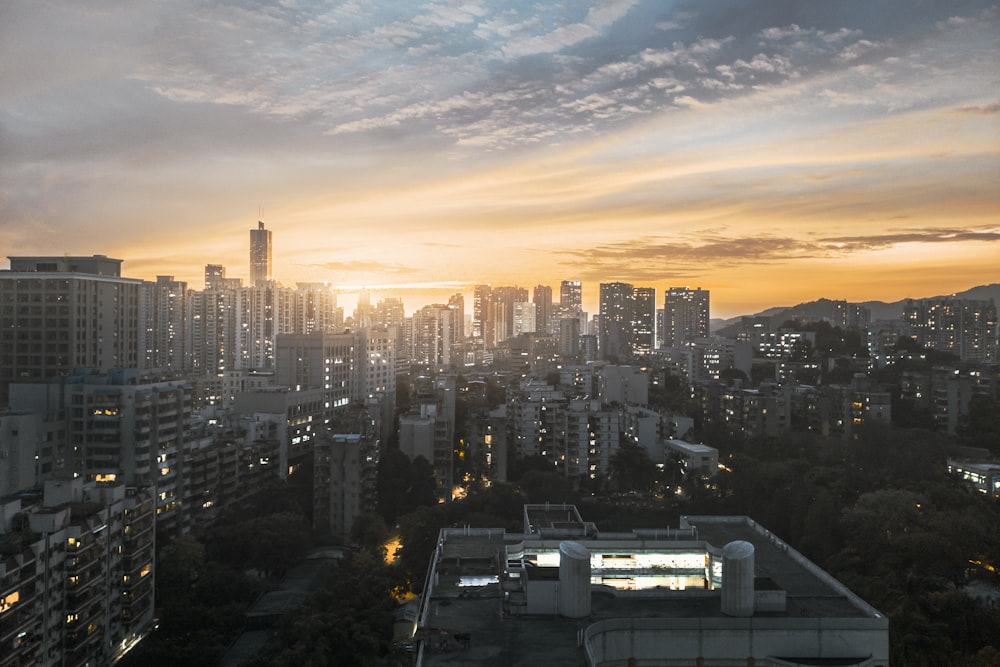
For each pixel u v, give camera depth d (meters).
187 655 133.00
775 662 93.19
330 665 125.00
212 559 182.50
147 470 189.50
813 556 168.38
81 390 188.12
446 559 120.81
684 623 93.44
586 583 98.75
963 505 181.38
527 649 89.25
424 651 88.06
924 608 123.94
